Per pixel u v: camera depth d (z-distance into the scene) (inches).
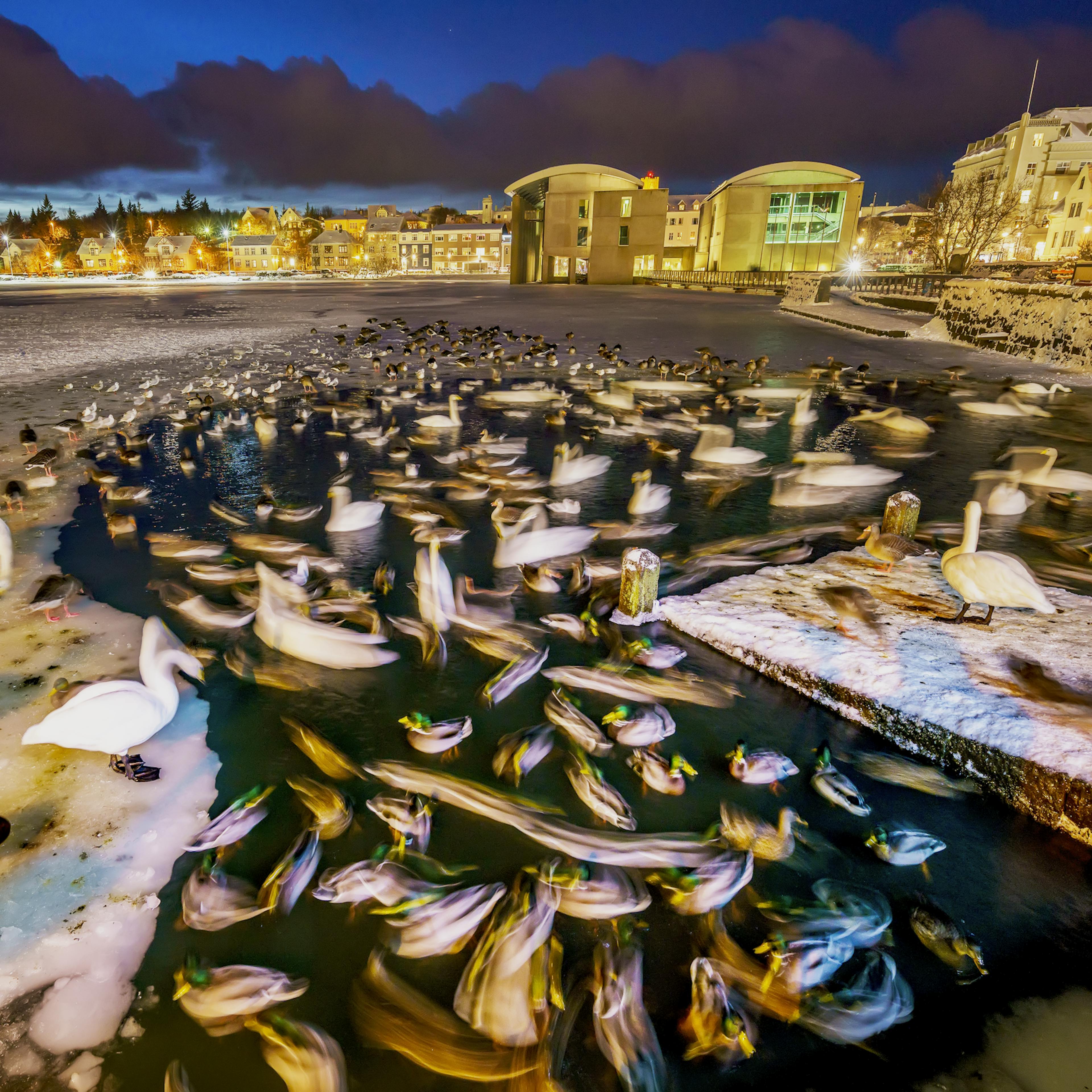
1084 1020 111.2
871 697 175.6
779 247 2561.5
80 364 861.8
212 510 350.3
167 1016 110.8
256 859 140.9
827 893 133.0
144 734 149.7
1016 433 519.5
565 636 225.5
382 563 280.2
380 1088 101.3
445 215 6141.7
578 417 574.6
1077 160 3651.6
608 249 2837.1
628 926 125.3
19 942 120.6
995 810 153.3
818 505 358.0
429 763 167.8
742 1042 105.2
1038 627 205.5
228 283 3476.9
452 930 123.8
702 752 171.3
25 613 237.6
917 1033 109.0
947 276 2074.3
